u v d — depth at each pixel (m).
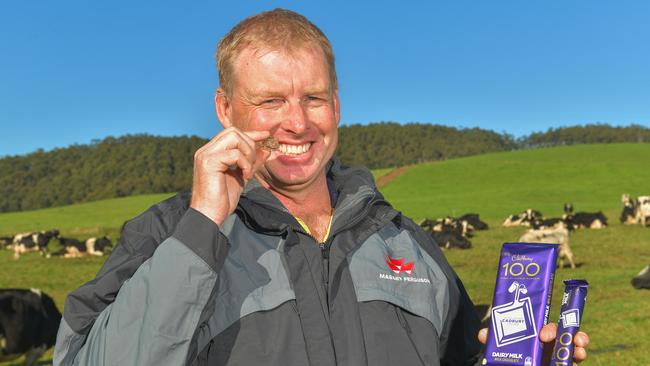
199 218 1.65
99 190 160.25
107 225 63.25
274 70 2.01
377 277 2.07
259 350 1.84
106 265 1.93
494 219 47.34
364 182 2.29
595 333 12.30
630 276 19.31
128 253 1.94
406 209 57.56
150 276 1.62
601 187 67.25
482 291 17.80
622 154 94.81
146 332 1.60
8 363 11.38
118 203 91.12
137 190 157.12
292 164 2.09
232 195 1.71
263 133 1.81
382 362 1.95
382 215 2.22
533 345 1.78
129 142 195.75
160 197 96.25
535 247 1.86
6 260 33.16
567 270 21.45
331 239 2.09
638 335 11.95
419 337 2.07
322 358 1.88
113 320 1.66
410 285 2.13
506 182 75.94
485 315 11.30
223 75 2.11
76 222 68.44
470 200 61.94
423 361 2.04
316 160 2.12
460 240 28.88
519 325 1.81
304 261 2.00
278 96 2.03
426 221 38.03
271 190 2.20
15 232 60.94
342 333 1.94
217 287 1.67
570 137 196.12
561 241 22.14
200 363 1.86
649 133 191.12
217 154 1.68
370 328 1.98
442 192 72.25
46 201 162.88
